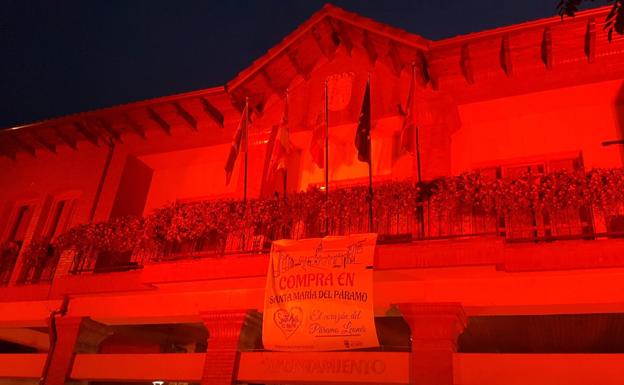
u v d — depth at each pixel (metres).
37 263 12.66
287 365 9.07
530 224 9.48
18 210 15.05
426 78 11.13
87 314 11.23
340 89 11.96
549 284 8.45
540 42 10.36
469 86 11.04
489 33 10.30
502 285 8.65
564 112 10.83
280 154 11.20
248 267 9.58
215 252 10.69
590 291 8.26
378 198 9.66
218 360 9.49
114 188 13.70
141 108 13.40
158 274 10.22
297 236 10.12
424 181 10.34
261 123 12.43
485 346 12.61
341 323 8.65
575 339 11.62
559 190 8.66
